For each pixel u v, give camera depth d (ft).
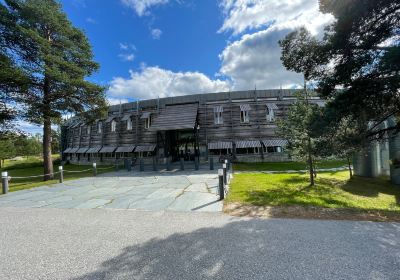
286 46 33.65
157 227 19.04
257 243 15.07
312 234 16.51
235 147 88.07
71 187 43.27
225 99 93.45
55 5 61.87
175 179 48.73
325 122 32.40
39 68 54.75
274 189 36.70
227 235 16.70
